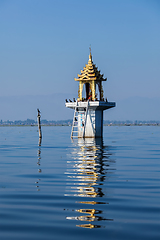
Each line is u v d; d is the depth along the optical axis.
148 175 34.25
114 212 20.97
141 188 27.77
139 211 21.11
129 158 49.53
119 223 19.03
